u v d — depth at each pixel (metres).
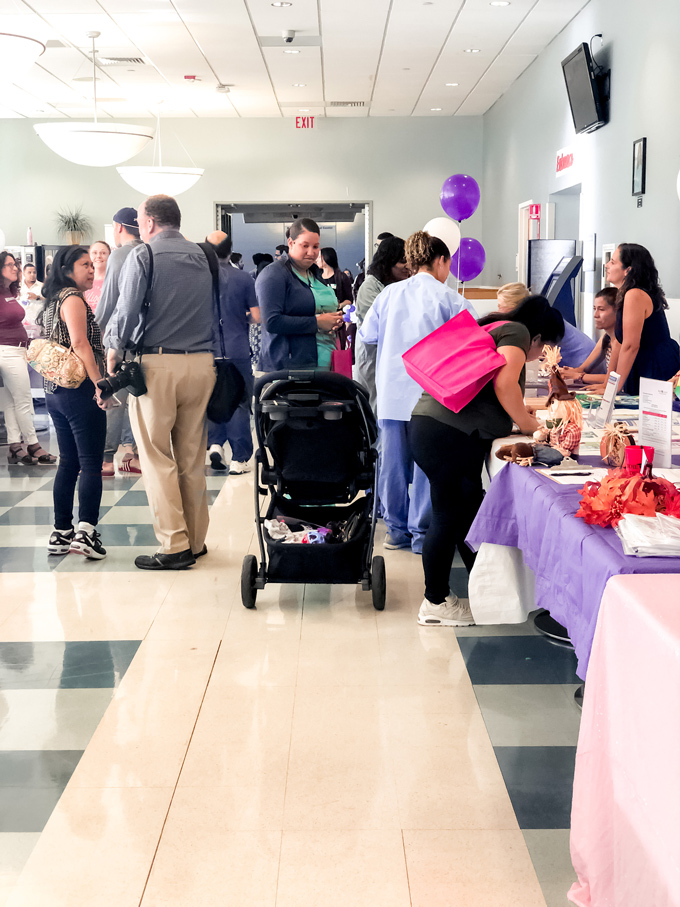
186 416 3.99
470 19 8.15
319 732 2.51
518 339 2.86
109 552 4.34
